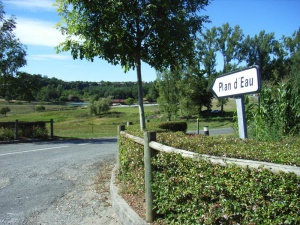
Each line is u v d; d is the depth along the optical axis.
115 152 11.15
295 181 2.14
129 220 3.89
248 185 2.46
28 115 62.44
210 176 2.85
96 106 62.09
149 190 3.72
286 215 2.21
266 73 52.66
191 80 40.34
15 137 16.02
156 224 3.60
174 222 3.39
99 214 4.61
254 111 7.97
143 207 4.21
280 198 2.24
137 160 4.61
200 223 3.00
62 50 7.79
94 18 7.12
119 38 7.34
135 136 4.96
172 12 7.31
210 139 4.18
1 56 16.47
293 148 3.27
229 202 2.68
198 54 8.80
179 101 37.59
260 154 2.93
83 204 5.10
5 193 5.80
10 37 16.75
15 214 4.69
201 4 7.78
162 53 7.84
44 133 17.05
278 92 7.34
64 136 19.36
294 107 7.04
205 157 2.94
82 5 7.09
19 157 9.96
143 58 8.20
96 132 24.72
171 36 7.40
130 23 7.45
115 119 50.34
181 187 3.25
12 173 7.47
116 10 6.97
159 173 3.62
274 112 7.28
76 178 6.96
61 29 7.91
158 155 3.59
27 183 6.53
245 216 2.52
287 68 50.75
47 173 7.48
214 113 50.59
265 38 52.28
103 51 7.47
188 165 3.13
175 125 11.78
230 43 52.03
